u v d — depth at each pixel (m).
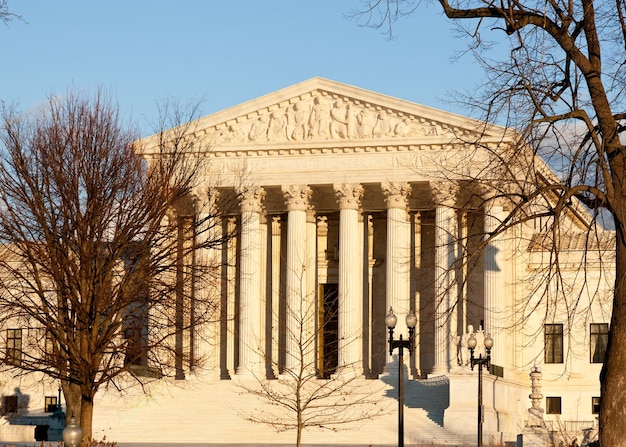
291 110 107.19
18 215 65.88
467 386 88.12
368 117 105.25
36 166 65.62
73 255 64.62
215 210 106.50
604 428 36.22
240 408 93.81
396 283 103.75
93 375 62.00
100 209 64.62
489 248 100.88
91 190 64.75
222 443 86.19
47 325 62.34
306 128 106.25
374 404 85.81
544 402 108.19
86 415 61.16
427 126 102.94
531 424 88.31
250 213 107.19
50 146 66.31
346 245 105.12
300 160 106.81
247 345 106.06
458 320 105.75
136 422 92.50
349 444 83.62
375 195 110.38
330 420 79.06
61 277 62.94
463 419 86.56
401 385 61.31
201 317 74.38
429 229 110.19
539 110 37.62
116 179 66.81
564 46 37.44
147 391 94.81
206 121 107.62
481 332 90.81
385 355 107.19
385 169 104.38
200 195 104.12
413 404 94.19
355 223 105.94
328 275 114.31
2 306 66.00
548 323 108.44
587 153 38.72
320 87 105.94
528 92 38.53
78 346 63.62
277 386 101.44
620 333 36.16
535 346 108.62
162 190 69.38
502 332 100.81
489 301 100.94
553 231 37.69
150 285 67.25
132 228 65.94
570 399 107.62
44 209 64.00
